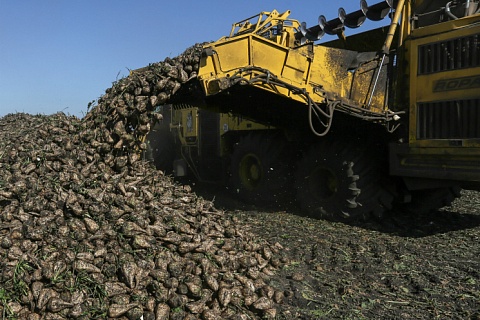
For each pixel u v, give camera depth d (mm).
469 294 3723
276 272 4133
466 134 5188
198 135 10039
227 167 9391
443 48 5422
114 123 4789
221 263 3648
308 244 5105
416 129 5680
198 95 5766
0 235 3418
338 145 6406
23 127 5965
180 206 4297
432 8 5820
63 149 4492
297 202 6992
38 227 3408
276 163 7578
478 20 5090
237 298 3346
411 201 6926
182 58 5250
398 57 6031
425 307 3500
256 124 8336
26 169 4160
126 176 4453
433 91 5512
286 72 5723
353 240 5324
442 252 4848
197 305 3119
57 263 3119
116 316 2957
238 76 5430
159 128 11484
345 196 6199
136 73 5277
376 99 6188
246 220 6453
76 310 2926
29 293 2990
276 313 3330
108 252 3338
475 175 5117
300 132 7254
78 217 3574
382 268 4328
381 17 6125
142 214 3795
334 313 3359
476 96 5090
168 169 11508
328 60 5980
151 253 3457
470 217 6594
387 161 6227
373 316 3336
